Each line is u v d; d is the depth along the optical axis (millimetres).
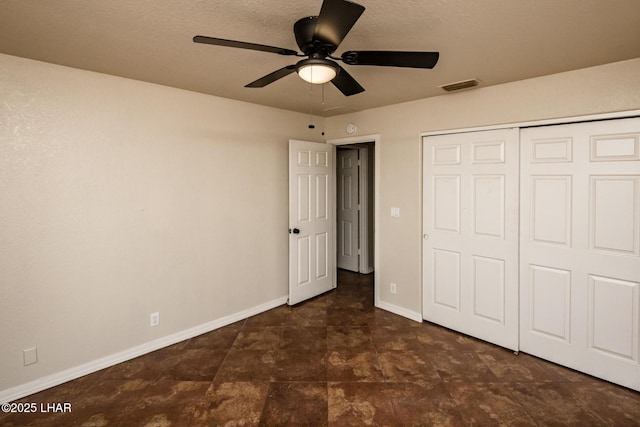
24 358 2230
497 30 1826
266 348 2883
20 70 2178
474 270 3055
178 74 2553
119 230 2631
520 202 2773
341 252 5543
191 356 2752
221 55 2180
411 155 3432
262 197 3654
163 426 1958
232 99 3322
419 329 3260
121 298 2658
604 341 2410
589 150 2436
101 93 2510
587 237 2463
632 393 2264
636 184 2258
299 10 1621
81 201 2439
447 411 2078
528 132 2711
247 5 1575
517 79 2662
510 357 2740
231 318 3414
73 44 1997
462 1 1536
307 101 3412
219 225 3283
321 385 2350
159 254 2867
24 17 1676
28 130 2213
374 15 1663
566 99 2484
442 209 3260
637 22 1725
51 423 1982
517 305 2803
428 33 1866
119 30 1826
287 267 3975
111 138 2568
